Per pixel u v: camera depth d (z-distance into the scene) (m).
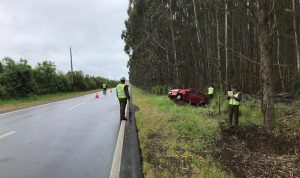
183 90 26.91
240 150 10.92
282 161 9.88
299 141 11.45
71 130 12.90
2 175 7.10
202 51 37.91
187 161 8.51
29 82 37.16
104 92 51.19
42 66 50.69
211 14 36.34
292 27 27.50
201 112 18.81
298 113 15.49
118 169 7.55
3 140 10.80
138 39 48.25
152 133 11.91
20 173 7.25
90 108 22.98
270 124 13.00
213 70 38.62
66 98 39.38
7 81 35.06
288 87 29.34
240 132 12.76
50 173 7.27
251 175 8.48
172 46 44.72
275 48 33.09
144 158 8.45
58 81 56.78
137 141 10.69
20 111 20.92
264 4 12.56
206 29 36.22
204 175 7.43
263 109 13.21
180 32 43.16
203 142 10.89
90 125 14.30
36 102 30.97
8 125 14.27
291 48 32.84
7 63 36.62
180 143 10.38
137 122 14.76
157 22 43.38
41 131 12.63
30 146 9.91
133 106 23.78
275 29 12.70
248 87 34.75
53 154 8.95
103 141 10.72
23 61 38.03
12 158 8.51
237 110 14.06
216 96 26.28
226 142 11.78
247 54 35.47
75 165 7.89
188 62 47.31
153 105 22.69
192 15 40.22
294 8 24.44
